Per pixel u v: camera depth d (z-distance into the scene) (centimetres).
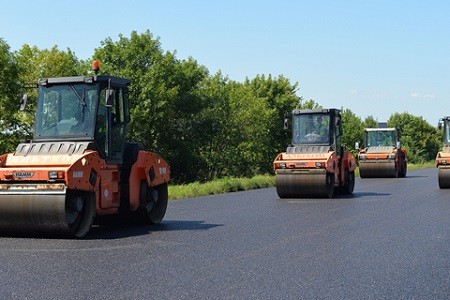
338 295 757
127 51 5719
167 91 5578
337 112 2489
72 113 1368
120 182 1425
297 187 2306
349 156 2578
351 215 1709
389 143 4250
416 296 751
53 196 1223
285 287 800
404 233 1327
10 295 753
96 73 1408
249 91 6438
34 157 1291
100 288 792
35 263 973
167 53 5825
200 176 6091
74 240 1241
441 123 2912
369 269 923
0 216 1245
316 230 1382
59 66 5419
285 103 6844
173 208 1953
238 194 2627
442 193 2570
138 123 5459
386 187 3045
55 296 748
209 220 1605
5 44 4647
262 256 1035
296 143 2462
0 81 4603
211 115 6025
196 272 898
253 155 6116
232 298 741
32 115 4725
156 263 971
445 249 1110
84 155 1273
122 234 1334
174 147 5850
